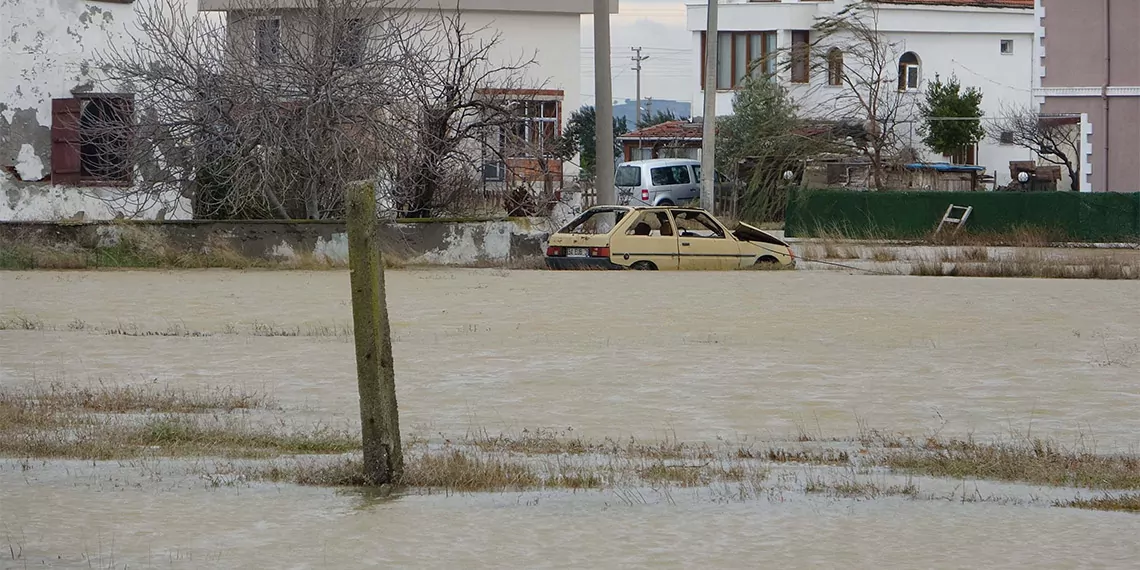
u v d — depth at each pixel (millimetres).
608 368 19781
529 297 29578
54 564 9945
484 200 42875
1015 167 81750
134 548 10422
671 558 10250
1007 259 43969
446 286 31953
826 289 31844
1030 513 11758
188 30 41156
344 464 13484
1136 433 15242
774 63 84438
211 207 40406
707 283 33000
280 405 16844
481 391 17891
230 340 22531
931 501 12188
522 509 11828
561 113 72375
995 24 87000
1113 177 59844
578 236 37812
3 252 36812
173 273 35281
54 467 13438
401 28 45781
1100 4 59844
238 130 39062
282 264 37094
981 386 18359
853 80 83812
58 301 28516
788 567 10023
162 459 13859
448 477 12828
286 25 40719
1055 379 18953
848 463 13742
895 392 17875
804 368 19875
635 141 89000
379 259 12844
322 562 10086
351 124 39438
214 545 10539
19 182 43375
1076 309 27938
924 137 84812
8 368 19578
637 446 14477
